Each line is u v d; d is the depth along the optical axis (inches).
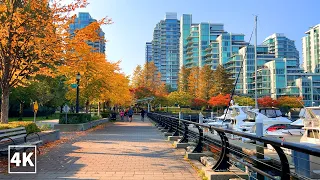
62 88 2159.2
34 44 529.7
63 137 697.6
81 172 319.3
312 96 3681.1
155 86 3708.2
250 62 4522.6
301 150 150.0
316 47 5172.2
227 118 1358.3
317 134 526.3
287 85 4008.4
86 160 391.9
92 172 319.6
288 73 4050.2
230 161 312.7
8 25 494.9
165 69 7101.4
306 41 5482.3
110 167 347.3
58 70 714.2
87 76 1014.4
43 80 1606.8
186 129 533.0
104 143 584.4
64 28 547.5
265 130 743.7
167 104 3238.2
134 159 403.5
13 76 598.9
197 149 417.1
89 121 1047.6
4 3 510.3
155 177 299.6
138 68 3604.8
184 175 309.9
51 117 2372.0
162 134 796.6
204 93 3206.2
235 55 4623.5
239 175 280.4
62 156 422.0
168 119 877.8
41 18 512.4
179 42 6968.5
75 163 369.7
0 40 500.1
